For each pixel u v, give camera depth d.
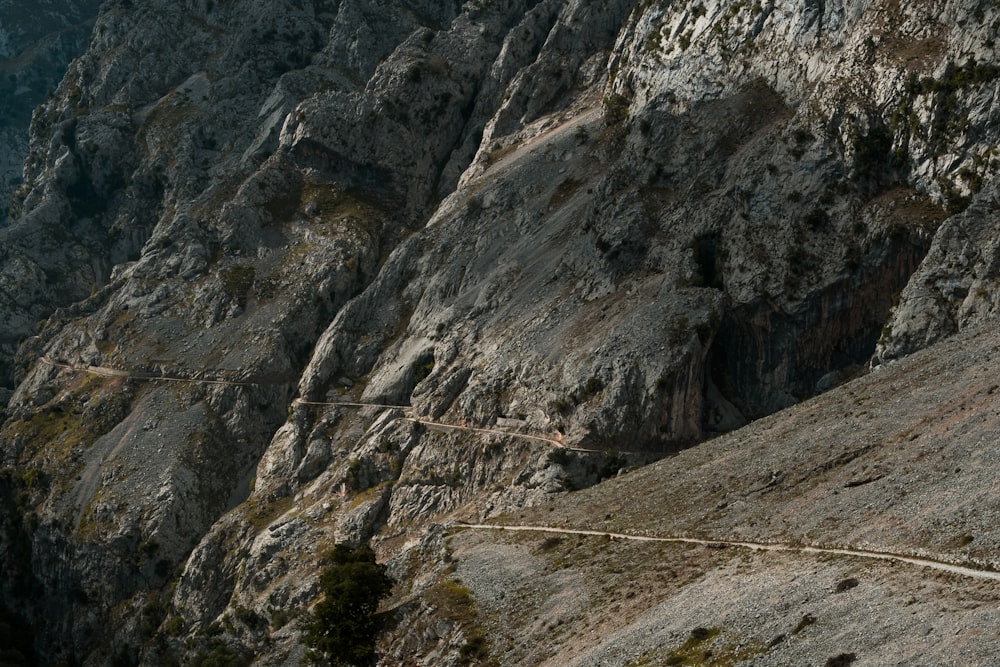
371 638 105.06
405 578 123.38
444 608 100.62
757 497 91.44
